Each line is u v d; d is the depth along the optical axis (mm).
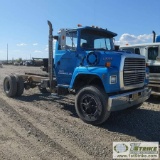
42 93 10242
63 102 8430
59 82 7270
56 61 7293
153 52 9422
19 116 6520
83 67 6219
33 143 4691
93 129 5652
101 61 6000
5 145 4562
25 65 51188
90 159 4078
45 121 6113
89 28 6820
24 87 9586
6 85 9359
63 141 4832
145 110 7723
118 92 5949
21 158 4039
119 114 7129
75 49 6715
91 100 5934
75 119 6383
